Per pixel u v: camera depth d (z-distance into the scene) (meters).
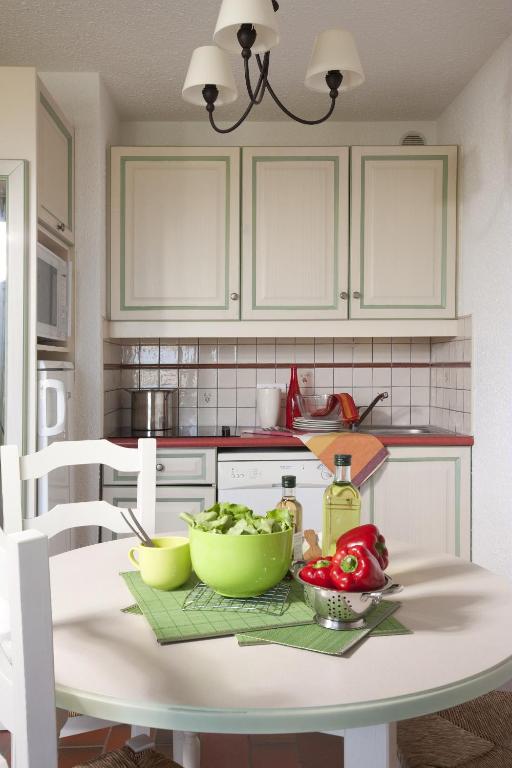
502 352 2.77
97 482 3.03
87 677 0.90
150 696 0.85
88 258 3.06
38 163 2.43
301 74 3.01
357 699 0.84
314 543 1.38
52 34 2.67
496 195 2.82
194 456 3.06
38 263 2.45
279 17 2.54
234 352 3.70
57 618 1.12
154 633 1.04
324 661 0.95
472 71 3.01
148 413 3.38
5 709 0.78
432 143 3.62
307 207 3.27
